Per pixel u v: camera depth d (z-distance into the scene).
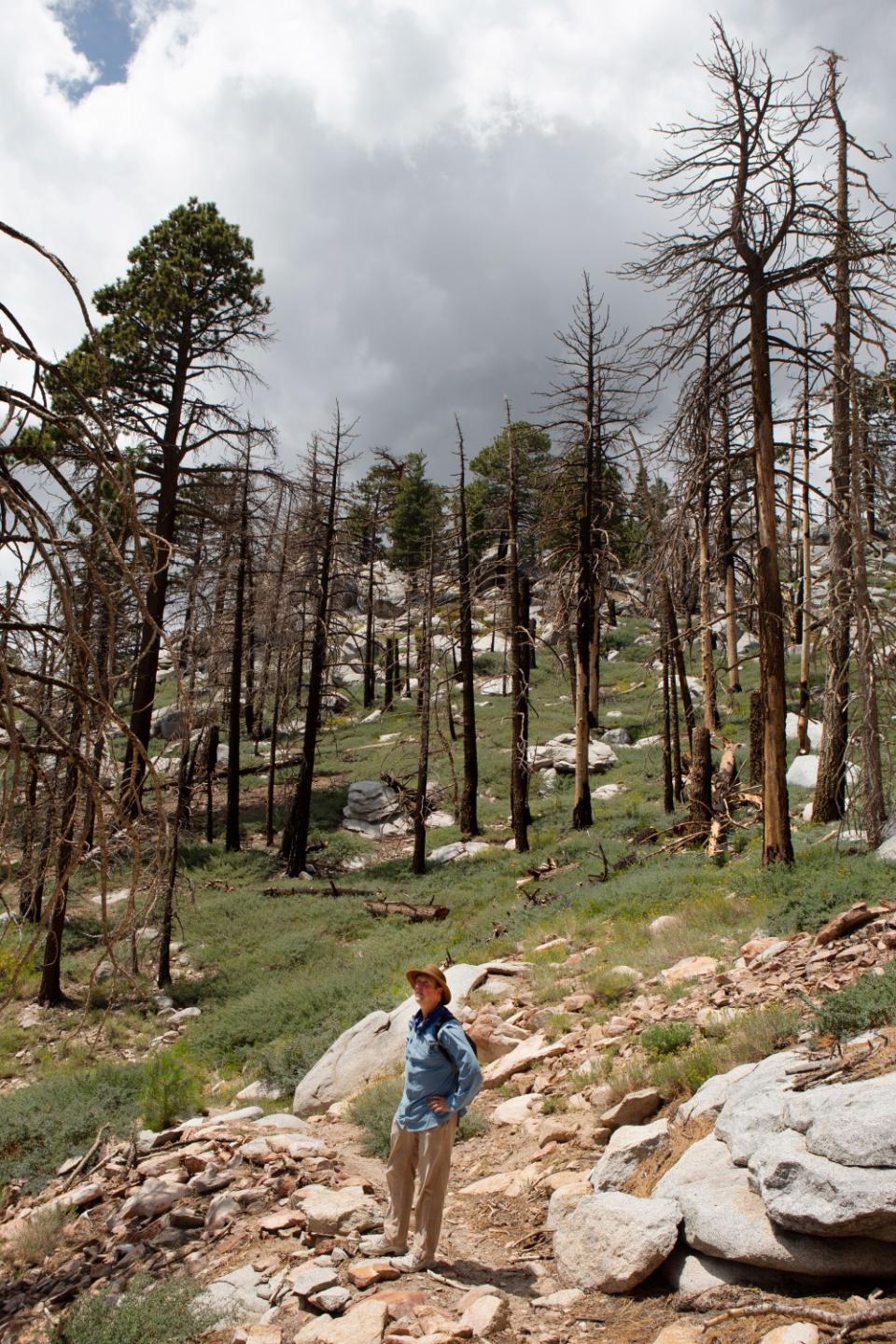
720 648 43.22
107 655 3.27
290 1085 11.84
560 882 20.84
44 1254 6.35
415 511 68.00
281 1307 4.86
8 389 3.13
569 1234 5.11
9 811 2.95
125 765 3.76
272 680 39.75
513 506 29.98
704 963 10.26
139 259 22.42
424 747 29.47
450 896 23.78
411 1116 5.34
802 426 15.30
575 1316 4.48
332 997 15.88
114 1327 4.69
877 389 14.91
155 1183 6.96
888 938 8.52
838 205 16.06
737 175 13.64
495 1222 5.95
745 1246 4.36
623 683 50.03
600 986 10.38
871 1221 3.98
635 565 22.28
